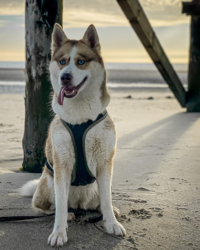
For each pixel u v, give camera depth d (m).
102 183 1.43
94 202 1.55
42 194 1.50
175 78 3.99
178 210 1.48
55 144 1.41
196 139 2.69
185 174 1.89
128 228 1.37
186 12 4.12
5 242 1.29
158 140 2.71
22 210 1.55
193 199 1.57
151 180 1.82
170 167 2.02
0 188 1.78
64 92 1.38
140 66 76.00
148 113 4.62
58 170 1.40
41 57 1.96
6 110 4.99
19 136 3.08
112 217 1.38
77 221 1.47
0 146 2.67
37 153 2.05
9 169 2.13
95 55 1.46
